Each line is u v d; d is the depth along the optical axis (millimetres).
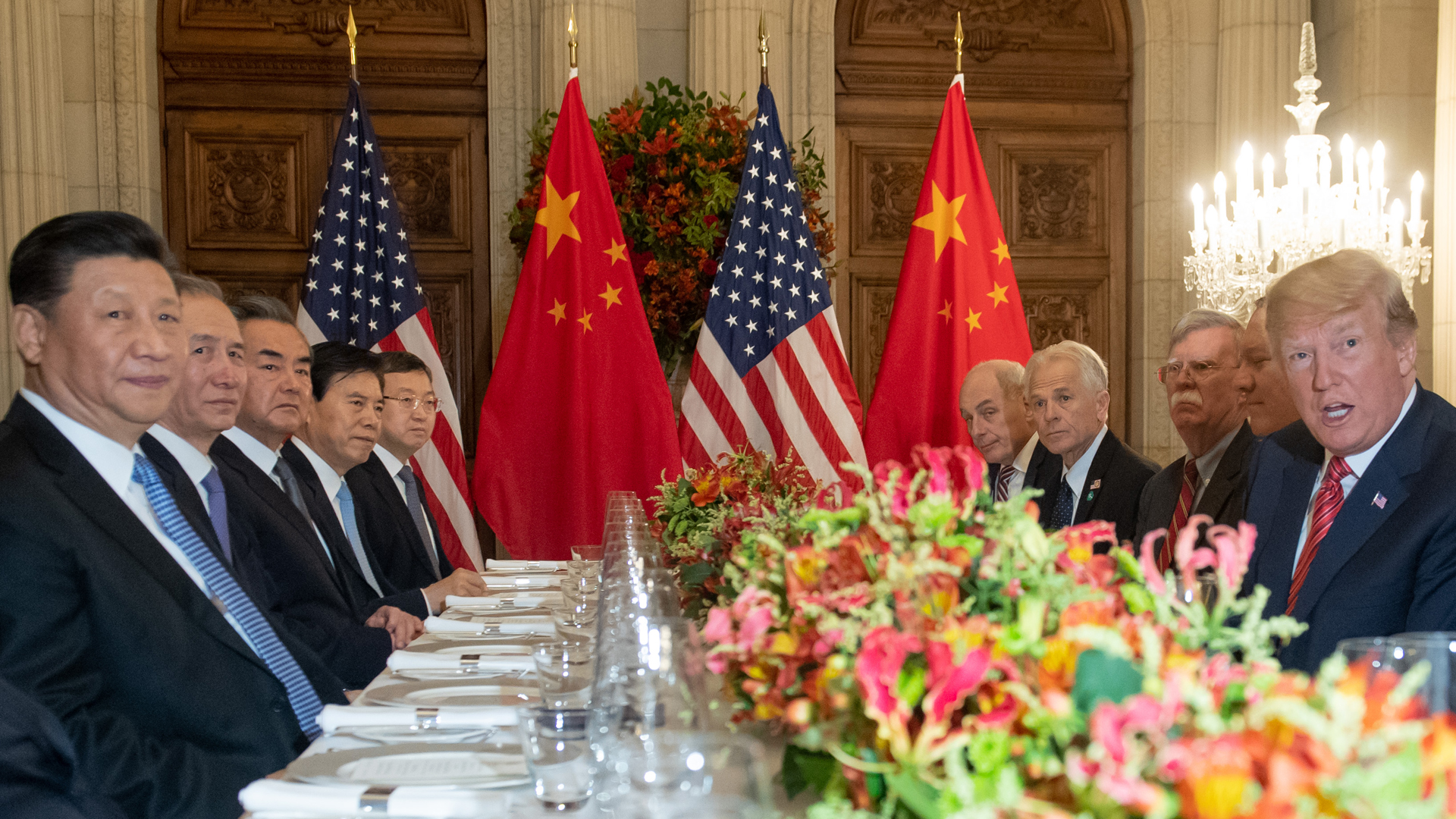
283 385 2703
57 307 1675
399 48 4934
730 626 1021
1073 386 2836
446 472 4406
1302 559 1743
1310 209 4387
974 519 1060
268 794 1117
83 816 1347
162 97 4867
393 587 3154
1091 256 5309
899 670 822
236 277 4930
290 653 1928
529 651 1955
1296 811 589
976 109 5246
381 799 1107
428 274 4977
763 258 4246
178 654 1614
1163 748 660
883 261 5199
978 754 764
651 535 2729
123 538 1633
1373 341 1617
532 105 4883
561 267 4254
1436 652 720
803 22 4945
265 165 4938
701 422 4172
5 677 1365
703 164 4219
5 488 1554
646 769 753
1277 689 690
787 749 1002
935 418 4426
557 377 4262
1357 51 4883
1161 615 882
